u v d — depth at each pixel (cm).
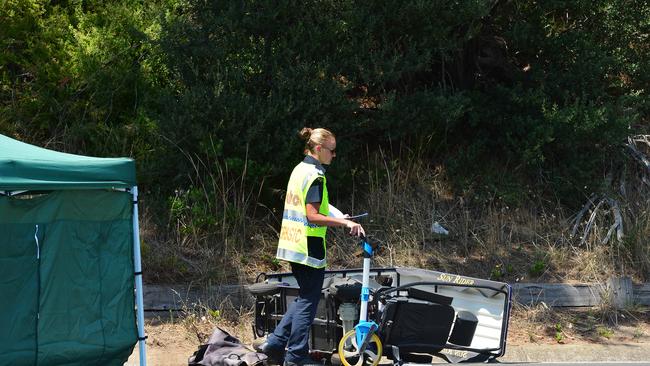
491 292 936
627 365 1022
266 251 1261
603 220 1367
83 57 1412
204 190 1267
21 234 747
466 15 1335
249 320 1109
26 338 745
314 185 825
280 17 1317
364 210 1354
